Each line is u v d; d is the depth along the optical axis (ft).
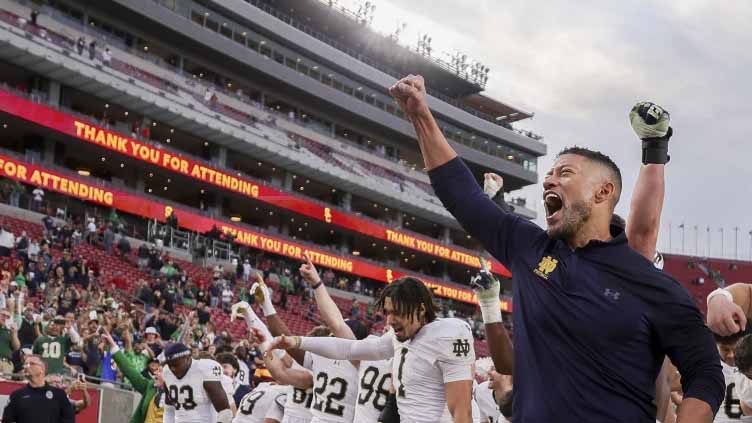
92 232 128.06
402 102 12.48
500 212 12.09
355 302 145.89
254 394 31.42
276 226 198.59
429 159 12.57
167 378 31.50
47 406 36.52
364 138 230.27
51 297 85.25
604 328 10.56
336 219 193.26
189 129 171.53
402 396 20.16
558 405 10.56
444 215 223.10
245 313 26.63
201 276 141.08
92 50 153.89
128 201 149.48
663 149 12.03
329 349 19.70
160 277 116.26
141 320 87.86
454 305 217.15
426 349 19.66
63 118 145.59
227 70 197.77
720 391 10.50
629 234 12.23
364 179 202.39
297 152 189.37
